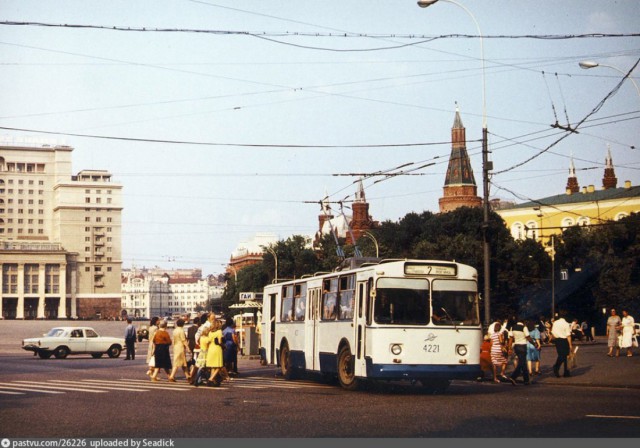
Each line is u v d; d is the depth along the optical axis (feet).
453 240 253.85
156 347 87.97
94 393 70.79
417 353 70.64
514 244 266.57
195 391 73.72
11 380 89.45
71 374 102.47
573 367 101.35
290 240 382.42
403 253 276.82
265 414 52.65
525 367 85.81
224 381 90.99
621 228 269.03
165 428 45.29
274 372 110.22
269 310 106.52
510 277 259.39
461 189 489.67
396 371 69.97
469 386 84.58
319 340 85.76
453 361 71.20
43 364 133.69
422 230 275.59
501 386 84.33
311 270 372.17
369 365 71.15
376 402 61.93
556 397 65.72
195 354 88.48
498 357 90.89
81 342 163.53
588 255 279.08
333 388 79.97
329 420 49.01
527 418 49.01
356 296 76.02
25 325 460.96
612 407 55.83
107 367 122.42
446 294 72.38
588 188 418.72
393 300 71.31
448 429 44.09
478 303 73.10
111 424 47.34
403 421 48.24
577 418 48.65
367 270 73.82
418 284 72.08
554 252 288.10
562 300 283.18
